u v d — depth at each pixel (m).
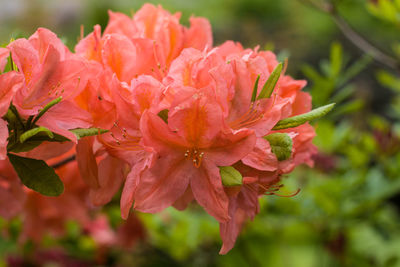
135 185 0.41
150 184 0.40
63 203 0.49
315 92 0.61
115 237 0.70
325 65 0.66
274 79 0.41
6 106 0.38
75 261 0.70
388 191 0.65
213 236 0.70
